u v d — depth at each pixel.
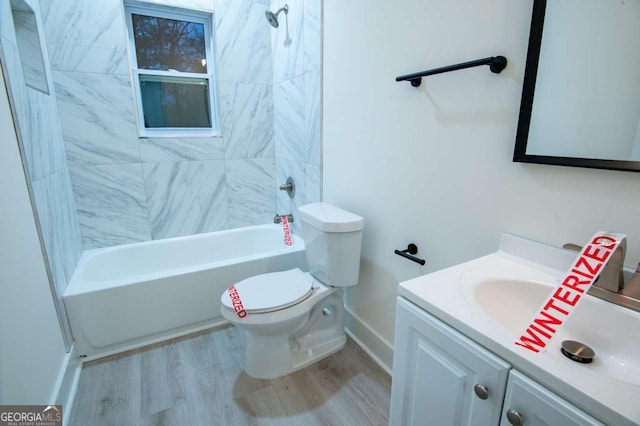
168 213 2.46
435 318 0.78
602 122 0.78
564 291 0.67
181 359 1.77
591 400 0.51
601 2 0.75
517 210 1.01
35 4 1.71
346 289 1.99
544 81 0.88
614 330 0.73
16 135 1.31
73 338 1.69
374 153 1.59
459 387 0.74
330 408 1.45
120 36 2.08
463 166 1.16
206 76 2.44
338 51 1.74
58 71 1.95
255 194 2.77
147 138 2.28
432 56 1.22
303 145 2.25
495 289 0.89
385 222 1.59
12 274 1.10
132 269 2.31
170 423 1.37
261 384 1.59
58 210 1.75
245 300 1.51
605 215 0.82
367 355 1.81
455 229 1.23
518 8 0.93
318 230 1.63
